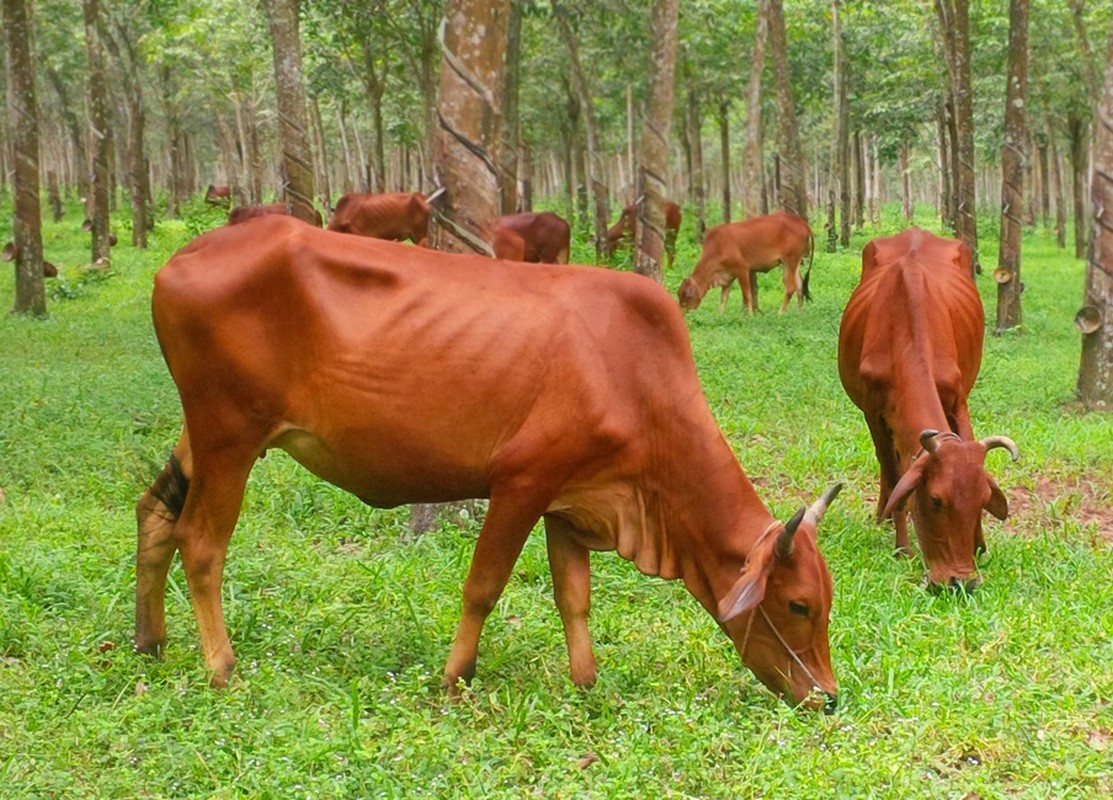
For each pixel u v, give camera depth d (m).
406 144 38.47
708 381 12.85
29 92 17.45
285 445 5.44
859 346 8.08
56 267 22.12
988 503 6.82
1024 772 4.67
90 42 23.17
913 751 4.77
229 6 30.48
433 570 6.89
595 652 5.83
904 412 7.25
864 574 7.03
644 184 12.95
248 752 4.62
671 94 12.88
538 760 4.70
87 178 41.66
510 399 5.14
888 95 33.84
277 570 6.70
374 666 5.53
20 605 5.95
